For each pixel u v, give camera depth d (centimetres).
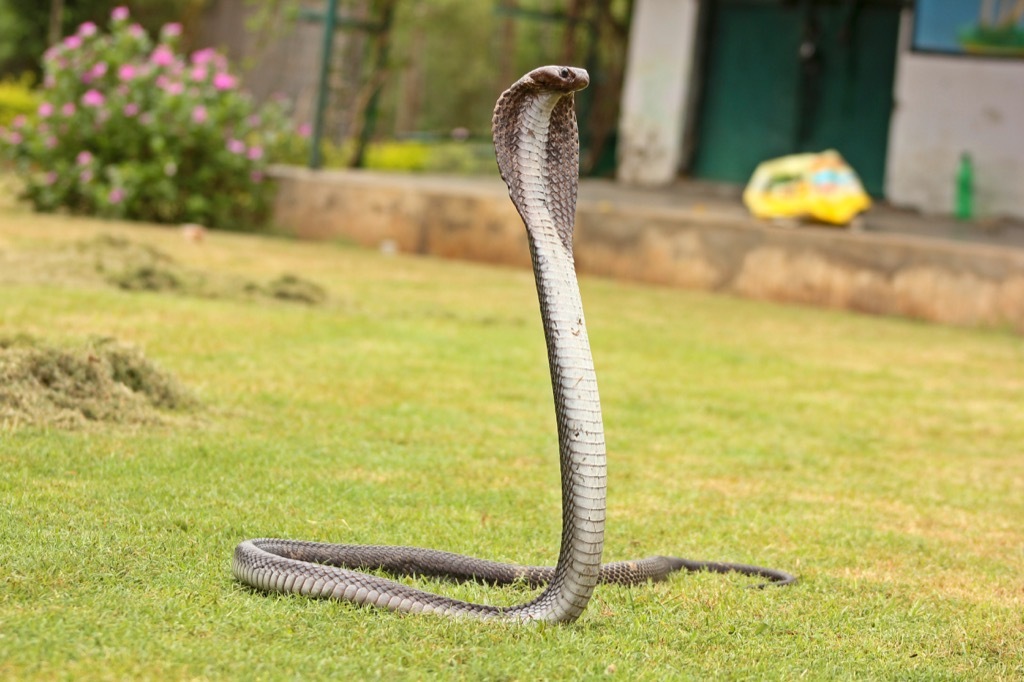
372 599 357
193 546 410
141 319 864
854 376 953
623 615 382
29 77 2962
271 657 316
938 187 1841
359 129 2322
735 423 746
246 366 754
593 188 1900
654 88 2047
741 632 381
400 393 728
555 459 605
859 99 1930
